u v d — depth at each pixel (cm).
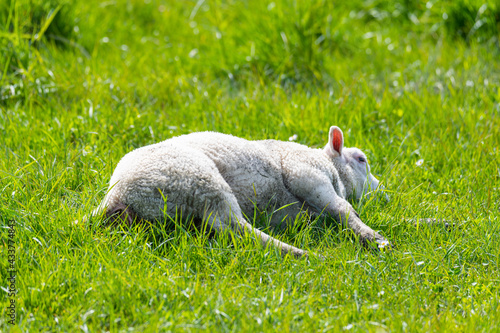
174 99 2091
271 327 952
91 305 985
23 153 1586
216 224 1203
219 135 1353
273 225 1366
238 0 2911
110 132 1783
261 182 1331
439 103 2027
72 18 2592
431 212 1422
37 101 1970
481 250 1248
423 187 1590
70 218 1229
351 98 2056
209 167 1223
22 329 923
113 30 2830
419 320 995
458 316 1012
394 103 2041
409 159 1733
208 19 2900
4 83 2019
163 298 1002
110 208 1217
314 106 1973
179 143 1299
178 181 1188
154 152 1234
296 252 1193
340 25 2692
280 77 2248
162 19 3002
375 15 3098
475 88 2181
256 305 1009
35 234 1184
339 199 1353
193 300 1012
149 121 1845
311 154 1405
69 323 945
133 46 2670
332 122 1898
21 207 1287
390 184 1553
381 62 2523
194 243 1186
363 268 1162
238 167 1308
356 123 1911
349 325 955
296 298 1049
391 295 1072
